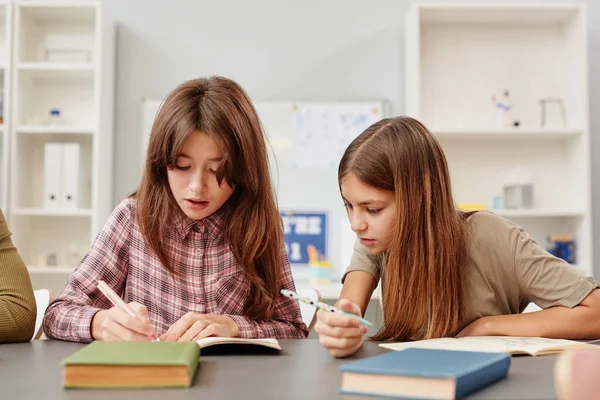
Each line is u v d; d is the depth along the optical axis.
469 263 1.31
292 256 3.07
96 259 1.39
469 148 3.11
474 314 1.31
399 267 1.20
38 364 0.93
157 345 0.84
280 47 3.16
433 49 3.12
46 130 2.86
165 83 3.13
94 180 2.84
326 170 3.10
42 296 1.52
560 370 0.58
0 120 2.91
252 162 1.32
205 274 1.42
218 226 1.43
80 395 0.71
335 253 3.07
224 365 0.91
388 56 3.16
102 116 2.92
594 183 3.14
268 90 3.14
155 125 1.30
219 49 3.15
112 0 3.14
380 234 1.21
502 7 2.91
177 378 0.75
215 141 1.22
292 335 1.35
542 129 2.89
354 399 0.69
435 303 1.21
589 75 3.18
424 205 1.21
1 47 3.10
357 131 3.12
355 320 0.97
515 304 1.35
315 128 3.11
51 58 3.04
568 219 3.07
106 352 0.79
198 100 1.27
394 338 1.21
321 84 3.15
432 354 0.79
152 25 3.15
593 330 1.18
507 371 0.80
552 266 1.26
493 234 1.32
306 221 3.08
